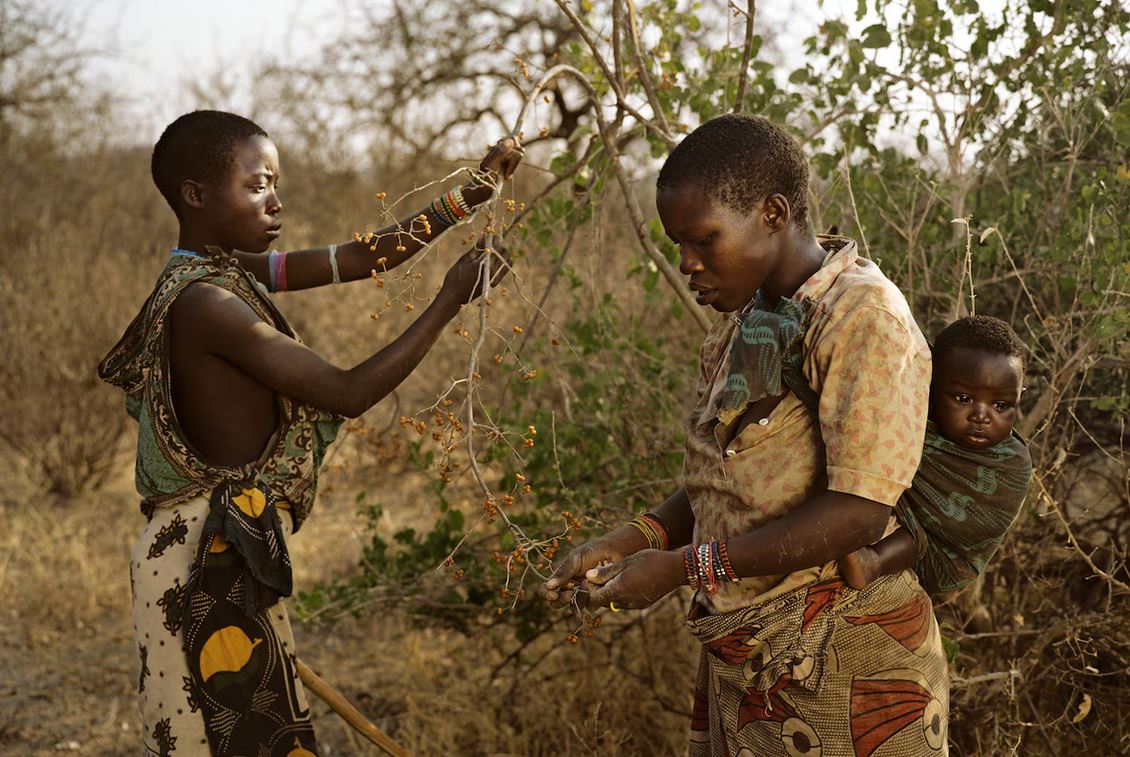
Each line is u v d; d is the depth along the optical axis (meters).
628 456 2.99
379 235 2.20
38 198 9.79
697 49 2.76
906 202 2.67
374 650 3.88
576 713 3.17
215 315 1.93
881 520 1.47
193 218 2.02
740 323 1.57
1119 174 2.30
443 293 1.96
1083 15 2.41
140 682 2.00
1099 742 2.51
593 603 1.55
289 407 2.00
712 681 1.79
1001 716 2.47
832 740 1.61
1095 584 2.70
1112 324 2.18
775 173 1.50
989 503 1.62
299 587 4.36
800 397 1.54
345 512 5.11
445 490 3.60
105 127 10.91
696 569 1.51
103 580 4.52
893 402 1.45
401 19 9.48
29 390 5.69
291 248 9.44
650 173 3.02
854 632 1.60
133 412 2.15
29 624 4.18
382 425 4.95
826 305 1.50
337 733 3.34
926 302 2.79
